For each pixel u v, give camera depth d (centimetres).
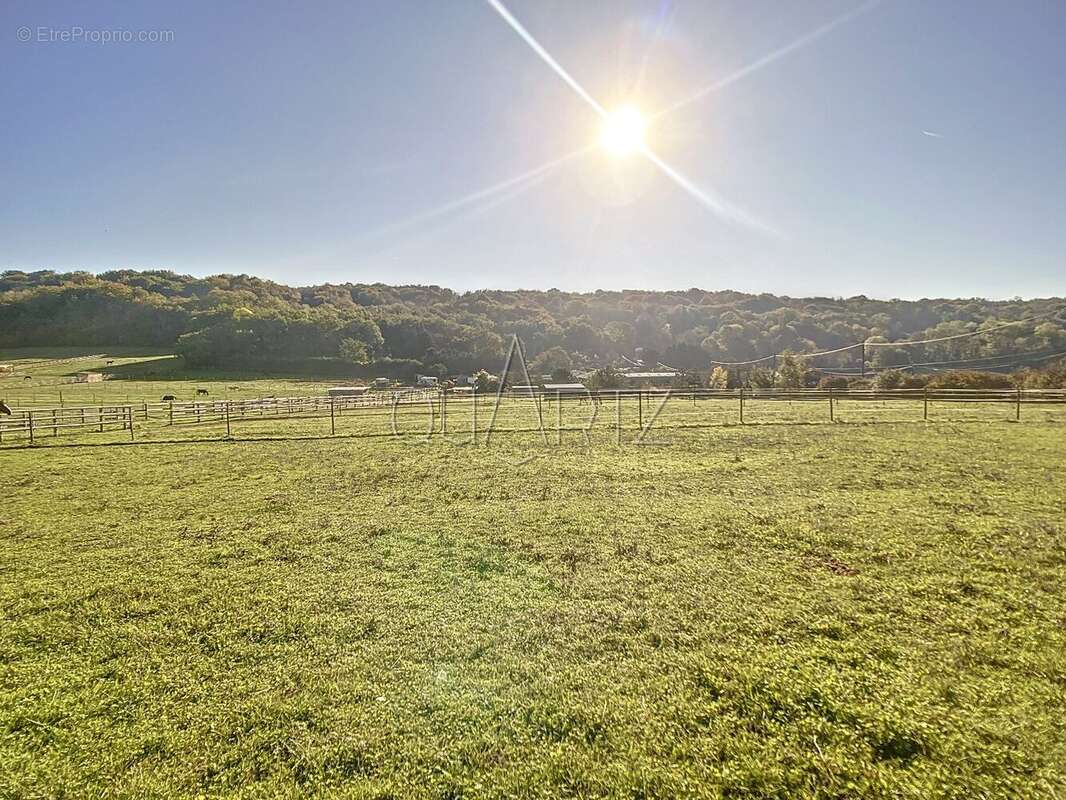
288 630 491
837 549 682
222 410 2666
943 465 1205
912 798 281
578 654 441
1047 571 590
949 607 509
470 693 388
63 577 627
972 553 653
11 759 330
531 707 369
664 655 435
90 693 397
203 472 1254
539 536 758
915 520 794
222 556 692
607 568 633
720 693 381
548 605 536
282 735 347
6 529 816
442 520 842
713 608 521
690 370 7388
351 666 428
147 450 1596
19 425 1953
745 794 289
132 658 445
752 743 328
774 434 1795
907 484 1030
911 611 502
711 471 1202
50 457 1473
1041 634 450
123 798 300
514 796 293
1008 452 1354
